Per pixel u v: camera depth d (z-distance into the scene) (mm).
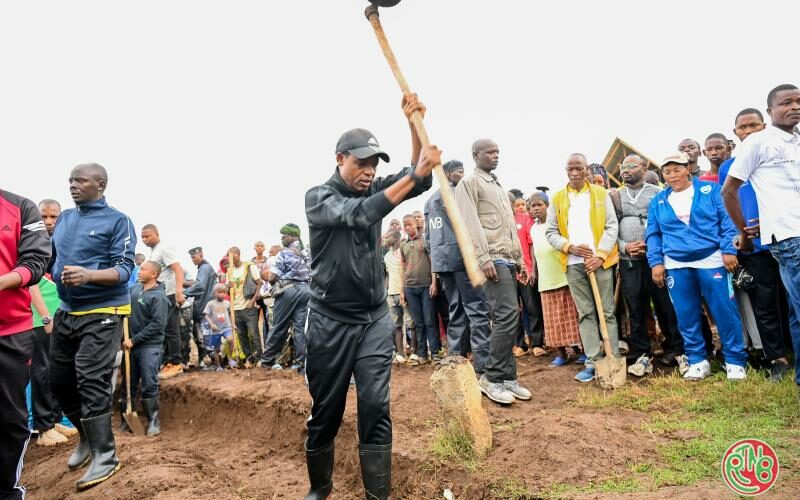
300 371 7496
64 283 3938
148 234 8234
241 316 9164
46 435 5789
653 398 4410
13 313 3141
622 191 5711
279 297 7590
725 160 5344
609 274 5277
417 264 7438
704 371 4844
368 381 2986
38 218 3355
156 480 3920
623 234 5512
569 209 5426
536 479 3094
